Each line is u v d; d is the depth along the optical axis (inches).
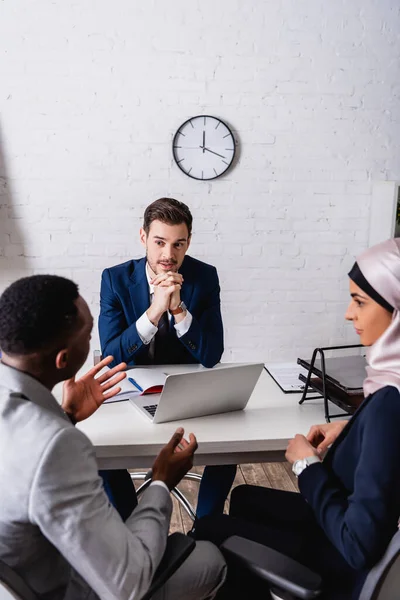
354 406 63.4
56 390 73.0
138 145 137.4
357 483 43.3
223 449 61.4
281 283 147.2
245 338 148.3
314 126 141.8
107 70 133.6
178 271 91.9
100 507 40.5
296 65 138.8
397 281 44.9
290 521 59.2
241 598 52.1
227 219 142.9
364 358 75.3
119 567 40.2
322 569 49.8
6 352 42.8
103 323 90.1
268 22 136.3
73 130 135.0
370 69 140.9
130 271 92.1
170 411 64.7
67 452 39.4
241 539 46.2
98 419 66.5
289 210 144.4
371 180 145.7
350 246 147.9
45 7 129.7
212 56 136.1
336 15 137.9
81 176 136.9
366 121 143.0
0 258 137.5
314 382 70.3
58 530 38.9
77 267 140.2
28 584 42.0
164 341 89.5
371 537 41.8
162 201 86.3
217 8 134.4
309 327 149.7
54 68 132.2
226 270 145.2
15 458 39.0
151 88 135.6
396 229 142.6
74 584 45.0
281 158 142.1
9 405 40.8
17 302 41.8
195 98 137.3
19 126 133.3
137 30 133.0
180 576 49.5
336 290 149.0
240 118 139.4
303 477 49.2
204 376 63.3
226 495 81.3
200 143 138.5
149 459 62.4
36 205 136.6
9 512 39.1
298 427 65.0
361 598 43.8
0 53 130.2
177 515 96.6
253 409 69.9
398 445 42.6
